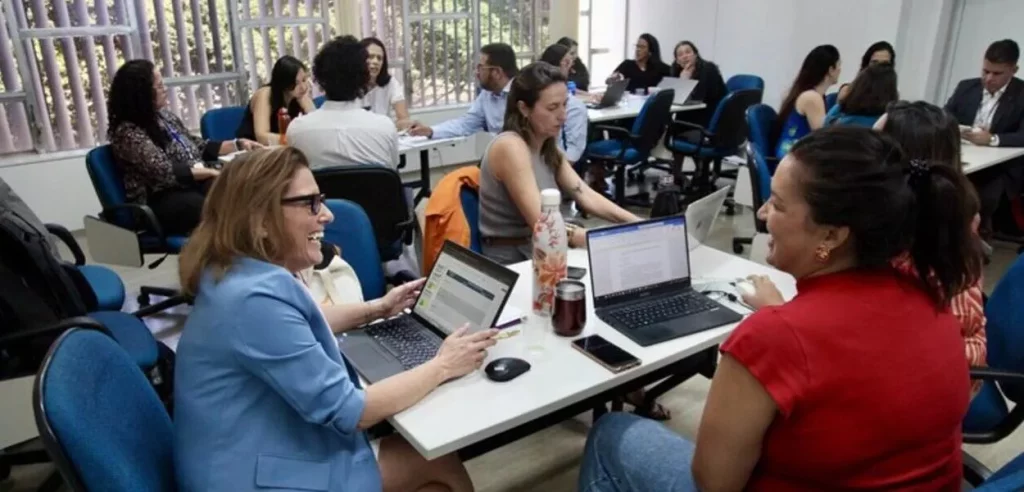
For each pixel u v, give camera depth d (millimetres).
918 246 1003
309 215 1280
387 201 2822
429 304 1694
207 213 1268
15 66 4160
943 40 5793
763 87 6188
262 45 5195
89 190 4512
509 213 2340
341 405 1231
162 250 2986
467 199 2410
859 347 955
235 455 1218
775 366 962
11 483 2148
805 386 954
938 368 1000
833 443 975
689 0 7148
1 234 1867
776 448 1022
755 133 3975
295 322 1219
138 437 1166
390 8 5762
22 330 1813
